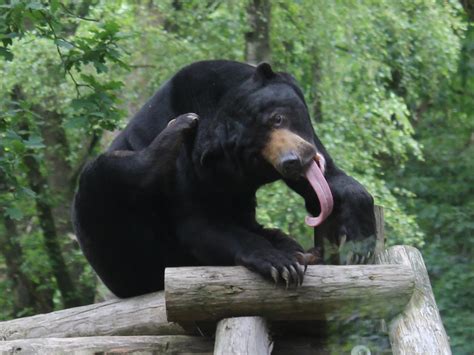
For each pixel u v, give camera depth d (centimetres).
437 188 2659
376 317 796
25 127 1521
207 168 883
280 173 837
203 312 781
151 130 948
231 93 885
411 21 2155
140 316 888
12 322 941
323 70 2044
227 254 859
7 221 2520
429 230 2484
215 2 1995
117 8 1936
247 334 753
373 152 2200
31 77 1914
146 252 953
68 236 2558
